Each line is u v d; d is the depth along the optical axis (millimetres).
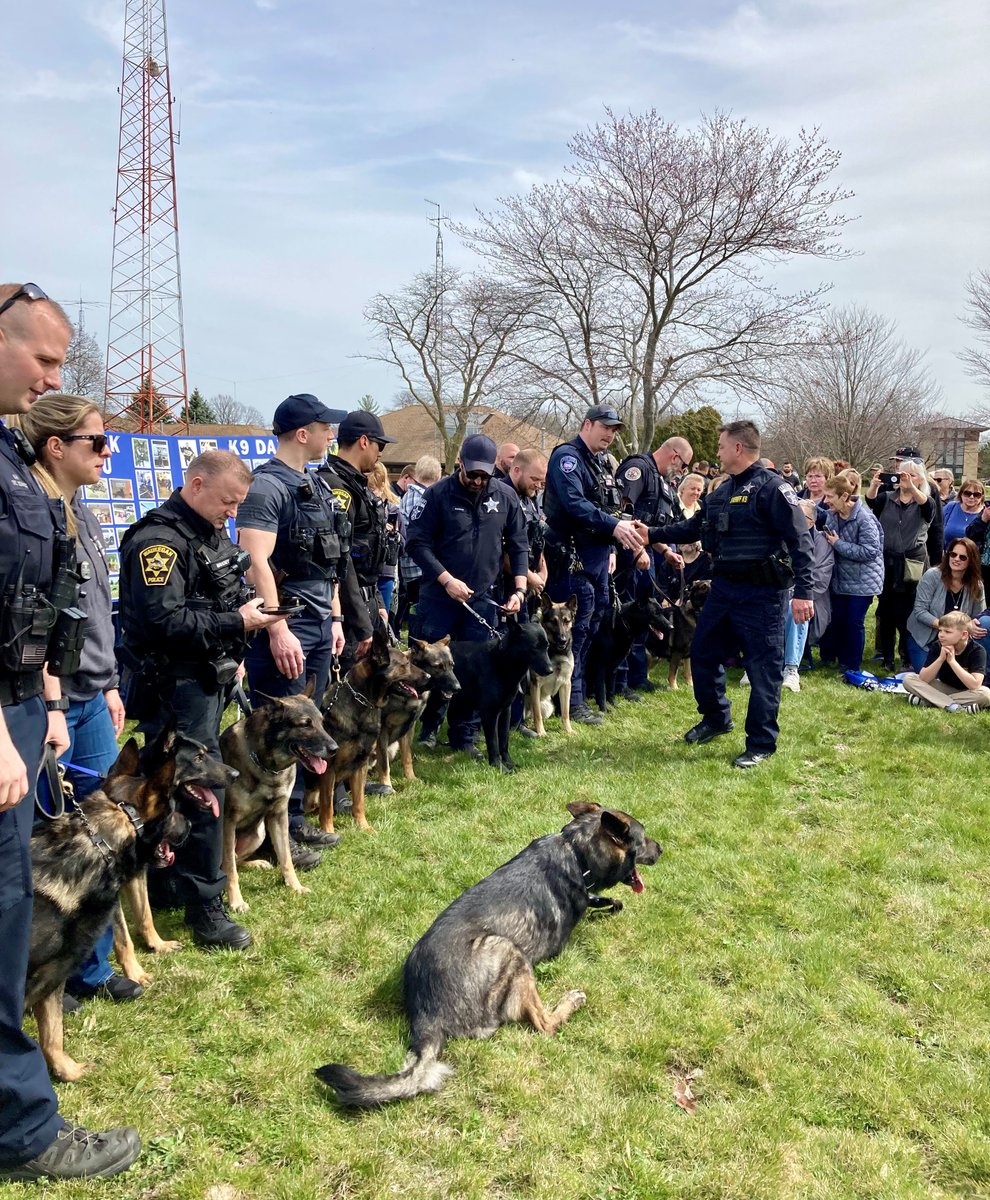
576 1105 2873
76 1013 3244
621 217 22734
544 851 3840
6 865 2295
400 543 9297
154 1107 2791
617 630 7934
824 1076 3092
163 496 8453
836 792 5988
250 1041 3141
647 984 3625
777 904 4332
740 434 6363
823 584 9375
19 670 2328
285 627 4277
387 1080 2730
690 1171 2631
